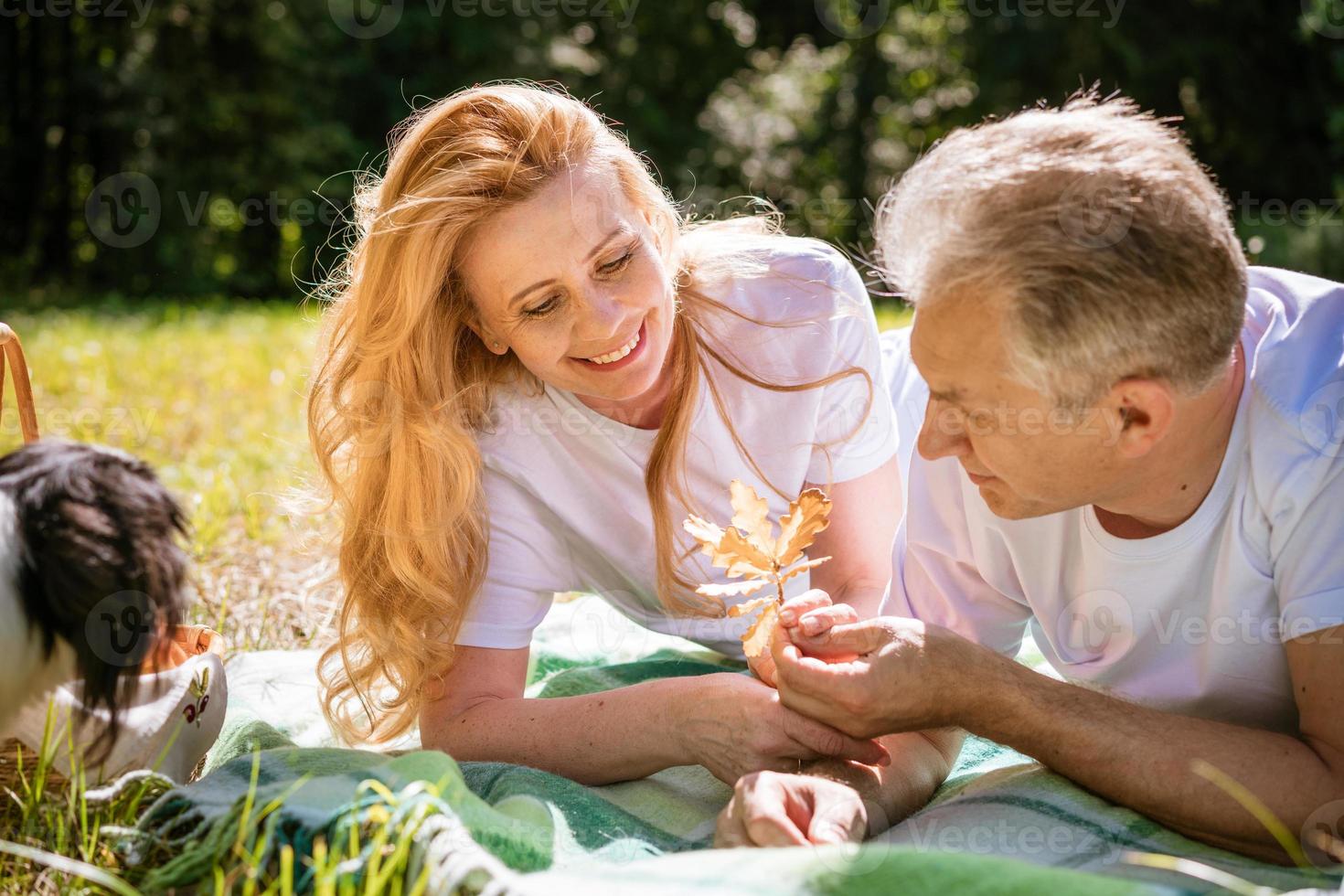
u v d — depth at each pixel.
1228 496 1.70
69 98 12.72
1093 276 1.49
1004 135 1.58
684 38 17.98
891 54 16.77
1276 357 1.69
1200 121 13.76
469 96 1.99
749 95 18.30
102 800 1.74
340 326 2.16
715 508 2.29
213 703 1.94
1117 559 1.79
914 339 1.62
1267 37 13.43
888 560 2.34
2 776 1.78
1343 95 13.36
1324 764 1.61
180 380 6.18
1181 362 1.54
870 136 16.86
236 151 13.21
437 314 2.04
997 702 1.71
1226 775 1.61
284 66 13.46
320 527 2.73
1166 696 1.88
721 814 1.67
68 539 1.62
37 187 12.88
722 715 1.84
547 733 1.98
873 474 2.31
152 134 12.80
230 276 13.16
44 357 6.87
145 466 1.74
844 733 1.79
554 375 2.01
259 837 1.56
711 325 2.19
